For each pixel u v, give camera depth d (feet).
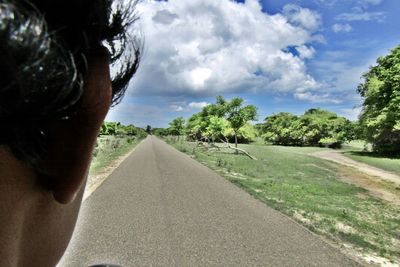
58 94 0.94
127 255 23.45
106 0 1.24
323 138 260.42
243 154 138.62
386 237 29.96
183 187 52.75
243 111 160.25
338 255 25.14
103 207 36.68
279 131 307.17
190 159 108.27
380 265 23.66
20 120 0.93
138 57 1.56
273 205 40.96
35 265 1.17
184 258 23.73
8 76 0.84
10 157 0.97
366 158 144.25
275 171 78.18
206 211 37.24
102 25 1.20
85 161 1.11
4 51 0.83
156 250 24.81
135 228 29.55
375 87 165.99
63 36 0.98
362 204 44.55
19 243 1.07
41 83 0.89
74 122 1.09
